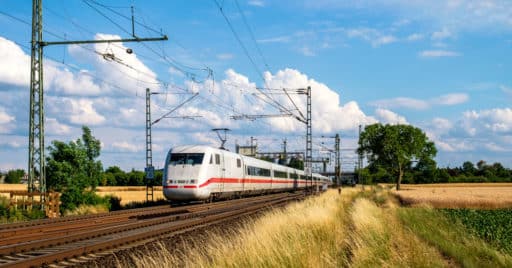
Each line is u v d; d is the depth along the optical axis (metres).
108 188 95.69
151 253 11.64
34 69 24.69
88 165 31.06
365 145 93.00
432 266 10.36
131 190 85.75
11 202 23.16
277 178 55.72
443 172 146.25
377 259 10.15
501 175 160.75
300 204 25.39
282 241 10.55
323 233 14.02
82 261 11.11
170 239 14.76
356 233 13.88
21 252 12.15
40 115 24.61
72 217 22.50
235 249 9.93
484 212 30.50
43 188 24.48
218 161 33.88
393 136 89.31
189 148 32.59
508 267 11.26
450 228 18.36
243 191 41.62
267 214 17.69
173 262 9.95
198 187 30.92
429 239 15.10
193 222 19.22
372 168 95.56
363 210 19.88
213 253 10.41
